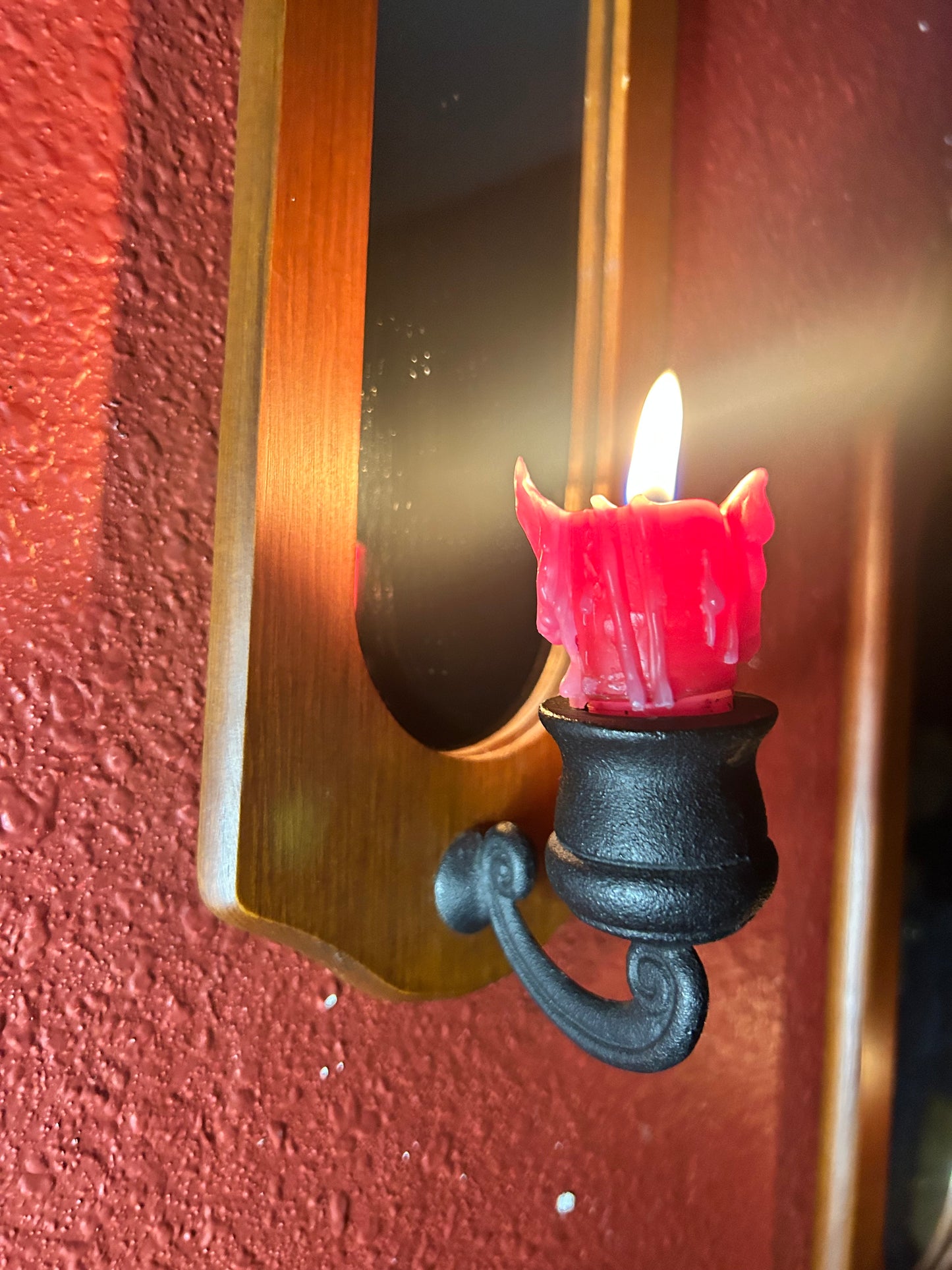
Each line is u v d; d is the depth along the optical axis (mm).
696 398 362
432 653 284
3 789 232
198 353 256
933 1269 472
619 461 312
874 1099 443
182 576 256
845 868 428
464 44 278
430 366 276
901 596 429
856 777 426
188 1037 261
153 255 247
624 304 310
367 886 257
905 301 431
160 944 256
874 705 424
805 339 397
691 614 207
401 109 262
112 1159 251
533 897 296
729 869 202
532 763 296
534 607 314
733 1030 399
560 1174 348
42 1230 241
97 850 245
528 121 297
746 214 372
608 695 215
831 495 414
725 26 360
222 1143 269
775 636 397
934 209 440
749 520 215
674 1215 385
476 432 291
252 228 229
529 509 221
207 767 241
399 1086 304
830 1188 436
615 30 307
